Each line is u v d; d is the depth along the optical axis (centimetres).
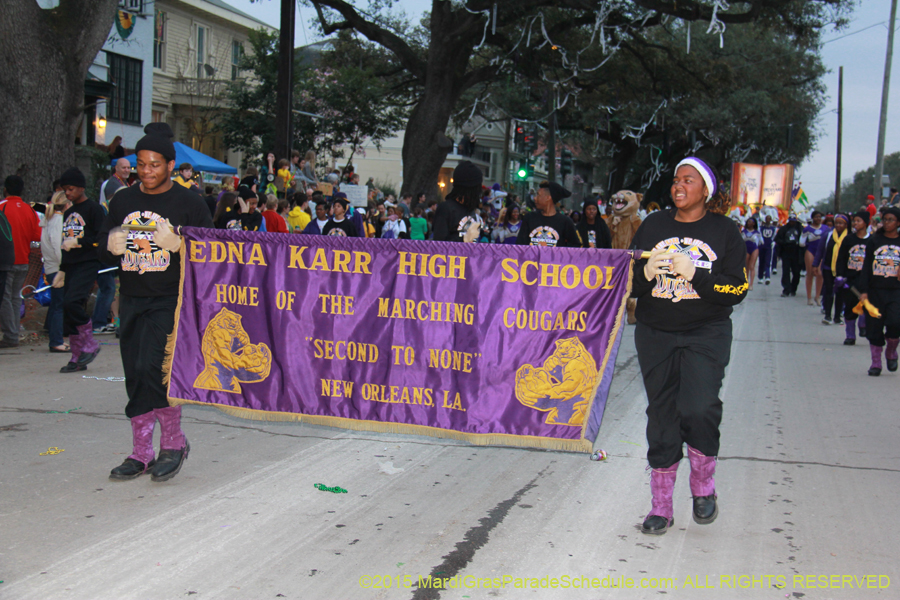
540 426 418
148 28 2616
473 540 388
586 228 1025
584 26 2669
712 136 3975
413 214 1902
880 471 519
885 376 884
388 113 3064
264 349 460
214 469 493
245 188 1064
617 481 489
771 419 665
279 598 323
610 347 407
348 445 555
